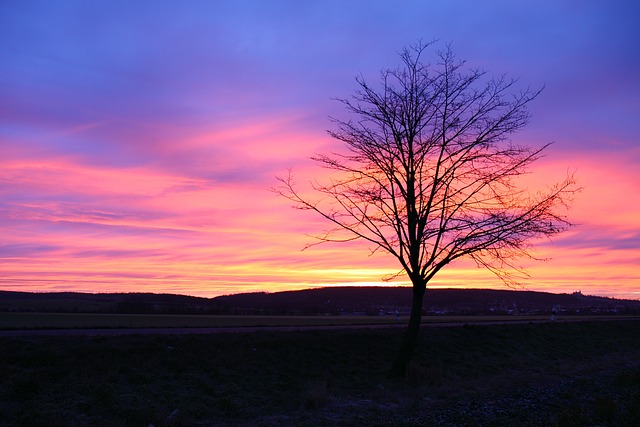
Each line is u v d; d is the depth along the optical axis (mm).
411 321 21578
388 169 21125
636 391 20797
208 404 15336
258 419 14492
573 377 25016
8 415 12398
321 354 22391
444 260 20859
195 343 19797
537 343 36062
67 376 15039
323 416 14820
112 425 12508
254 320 39719
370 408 16047
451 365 25828
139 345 18297
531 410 16766
